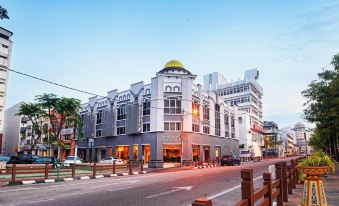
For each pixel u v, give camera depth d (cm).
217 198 999
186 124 4325
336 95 1997
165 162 4162
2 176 1931
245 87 8456
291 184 991
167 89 4397
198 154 4600
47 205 857
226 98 8881
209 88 9500
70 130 6384
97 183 1542
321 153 667
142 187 1309
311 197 620
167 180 1656
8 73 4000
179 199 970
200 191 1169
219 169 2891
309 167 621
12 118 9469
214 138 5156
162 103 4334
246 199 391
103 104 5450
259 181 1580
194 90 4656
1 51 3925
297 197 909
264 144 9369
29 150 8125
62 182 1641
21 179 1711
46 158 4175
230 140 5872
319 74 2142
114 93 5209
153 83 4450
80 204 873
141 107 4572
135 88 4759
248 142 7388
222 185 1382
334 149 3550
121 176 2170
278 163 741
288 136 14350
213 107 5272
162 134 4234
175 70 4791
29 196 1042
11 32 4144
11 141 9231
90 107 5781
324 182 1361
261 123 9712
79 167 3059
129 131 4653
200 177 1852
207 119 5012
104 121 5316
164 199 970
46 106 4744
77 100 4856
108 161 4062
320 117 2273
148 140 4344
